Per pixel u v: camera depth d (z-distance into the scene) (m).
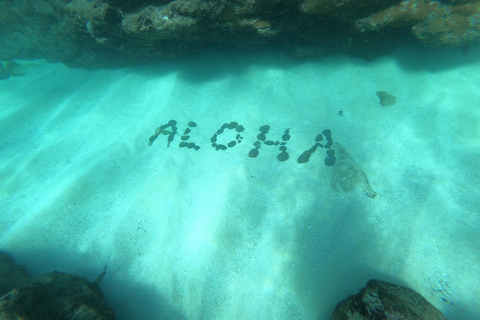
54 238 4.09
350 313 2.72
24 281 3.27
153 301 3.43
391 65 5.50
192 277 3.51
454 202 3.66
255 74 5.95
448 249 3.28
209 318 3.22
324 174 4.29
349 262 3.41
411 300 2.62
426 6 3.88
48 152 5.49
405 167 4.22
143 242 3.93
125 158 5.14
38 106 6.60
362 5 3.78
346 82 5.54
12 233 4.14
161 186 4.53
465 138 4.29
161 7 4.35
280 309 3.17
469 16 3.85
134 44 5.52
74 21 5.29
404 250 3.38
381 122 4.86
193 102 5.85
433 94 4.99
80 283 3.33
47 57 8.13
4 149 5.67
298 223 3.80
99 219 4.29
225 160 4.73
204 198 4.27
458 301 2.91
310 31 4.93
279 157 4.59
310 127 5.01
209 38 5.10
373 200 3.88
